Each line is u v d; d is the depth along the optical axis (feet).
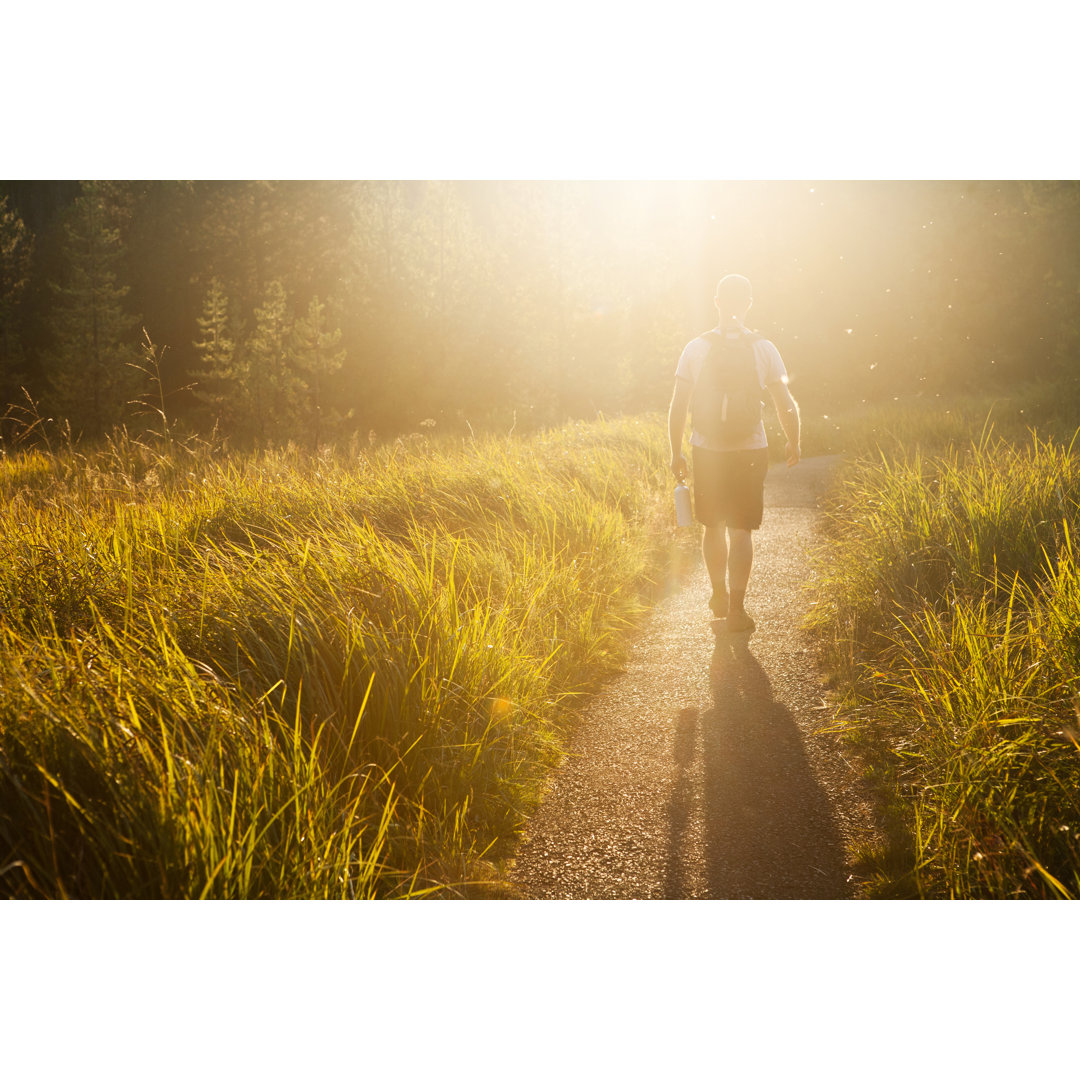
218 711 8.25
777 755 10.53
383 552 12.65
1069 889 7.42
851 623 13.39
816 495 29.32
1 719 7.57
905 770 9.74
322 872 7.35
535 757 10.64
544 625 13.55
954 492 16.76
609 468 24.81
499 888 8.09
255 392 81.00
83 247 91.45
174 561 13.47
